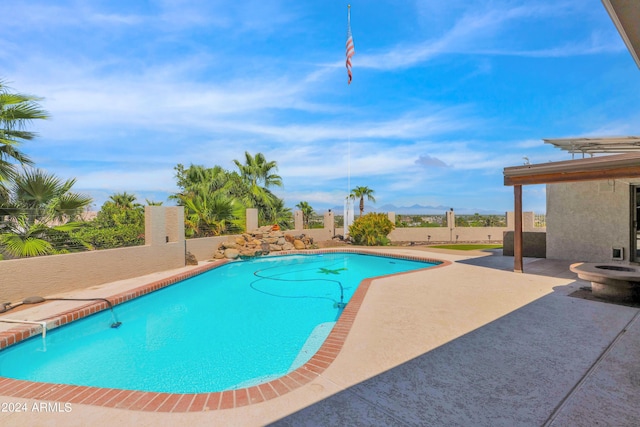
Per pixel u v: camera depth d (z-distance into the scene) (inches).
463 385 112.8
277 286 360.5
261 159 868.6
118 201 733.3
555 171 297.0
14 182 283.4
